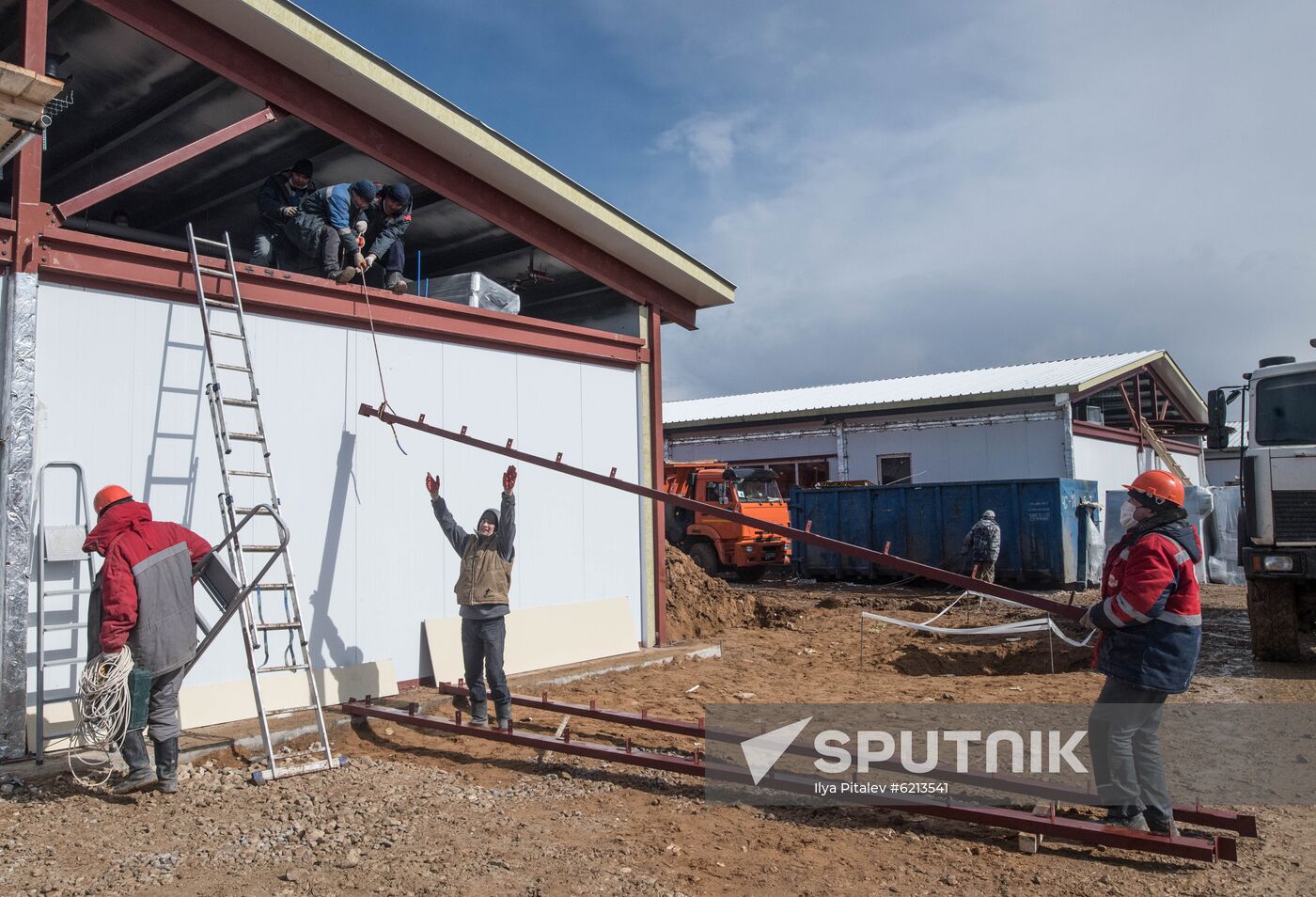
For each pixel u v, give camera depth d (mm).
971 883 4125
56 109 8305
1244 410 10211
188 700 6559
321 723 5953
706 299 11773
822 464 24312
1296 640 9828
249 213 11000
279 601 7266
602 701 7969
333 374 7809
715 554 19234
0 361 5977
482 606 6668
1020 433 21141
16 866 4223
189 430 6859
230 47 7391
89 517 6289
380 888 3994
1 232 5938
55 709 6004
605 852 4457
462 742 6617
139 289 6648
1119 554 4535
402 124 8539
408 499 8242
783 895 3984
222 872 4188
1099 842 4379
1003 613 14328
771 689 8680
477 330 8875
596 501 10078
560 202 9758
